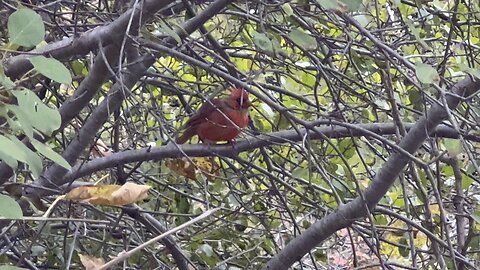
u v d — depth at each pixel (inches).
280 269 151.3
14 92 67.8
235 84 129.9
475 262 167.5
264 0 147.9
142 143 207.0
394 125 145.3
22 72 118.2
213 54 143.1
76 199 83.8
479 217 135.7
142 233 181.9
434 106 130.0
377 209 148.4
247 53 204.5
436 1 169.2
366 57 168.4
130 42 125.0
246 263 183.5
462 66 108.3
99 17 154.6
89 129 147.3
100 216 184.9
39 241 169.2
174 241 167.6
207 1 155.9
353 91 155.6
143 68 140.4
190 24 132.4
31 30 71.0
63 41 129.3
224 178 167.2
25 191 142.4
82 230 179.3
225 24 190.9
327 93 199.0
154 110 173.3
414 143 133.3
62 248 167.6
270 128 196.7
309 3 152.2
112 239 182.4
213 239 178.2
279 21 172.2
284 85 194.9
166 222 190.7
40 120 66.6
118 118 177.3
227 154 159.5
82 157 181.5
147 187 86.0
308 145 135.3
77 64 171.6
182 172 165.2
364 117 170.7
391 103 141.9
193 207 203.3
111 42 126.7
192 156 158.2
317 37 147.7
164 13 154.3
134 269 182.2
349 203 142.3
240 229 189.2
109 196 84.3
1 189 122.3
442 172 173.8
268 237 183.0
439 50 175.9
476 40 192.1
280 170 171.0
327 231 145.3
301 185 180.2
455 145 119.0
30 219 74.9
